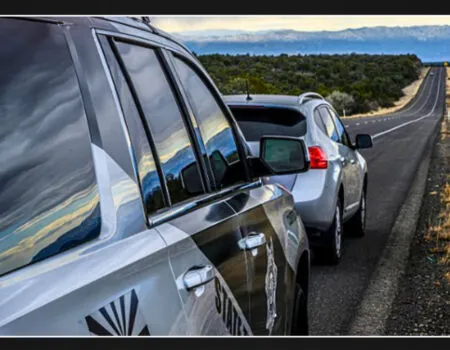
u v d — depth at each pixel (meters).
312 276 6.82
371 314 5.62
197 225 2.45
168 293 2.05
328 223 6.99
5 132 1.82
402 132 38.50
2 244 1.68
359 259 7.59
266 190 3.69
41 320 1.56
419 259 7.57
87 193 1.94
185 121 2.84
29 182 1.81
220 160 3.16
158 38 2.84
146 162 2.32
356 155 8.78
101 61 2.22
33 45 1.99
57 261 1.75
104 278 1.79
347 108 67.88
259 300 3.00
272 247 3.30
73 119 2.00
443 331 5.27
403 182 15.04
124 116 2.22
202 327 2.26
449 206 11.34
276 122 7.08
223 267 2.54
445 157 22.17
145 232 2.10
